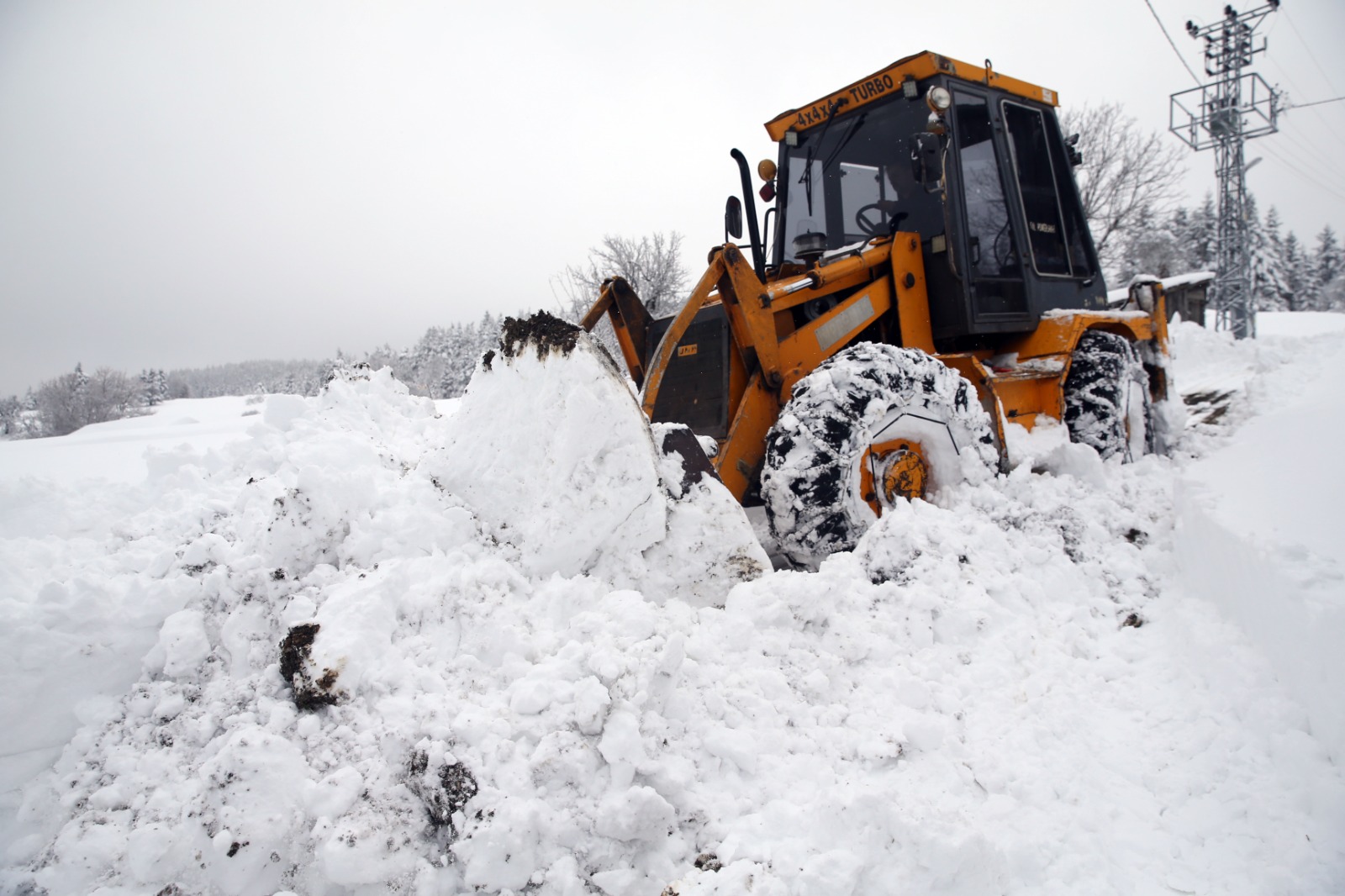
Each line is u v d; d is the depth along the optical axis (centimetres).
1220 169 2105
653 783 182
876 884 163
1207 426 612
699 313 387
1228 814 189
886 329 427
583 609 229
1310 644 209
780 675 227
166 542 255
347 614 200
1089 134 2355
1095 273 554
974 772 207
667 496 274
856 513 324
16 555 233
